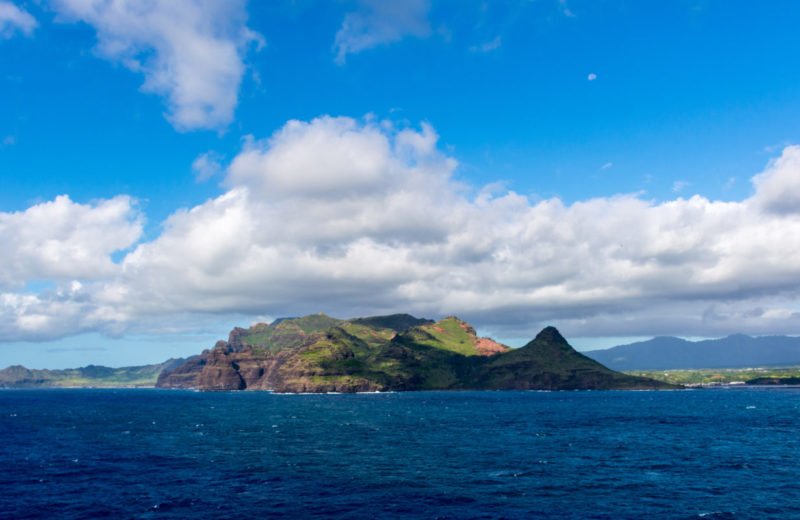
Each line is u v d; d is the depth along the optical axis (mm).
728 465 92750
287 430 156625
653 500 68062
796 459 99312
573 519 59750
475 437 136000
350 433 147000
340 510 63469
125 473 86250
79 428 165875
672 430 151875
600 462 96062
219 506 65375
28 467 92375
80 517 61344
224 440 130750
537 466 92062
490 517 60594
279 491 73125
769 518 60469
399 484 77250
